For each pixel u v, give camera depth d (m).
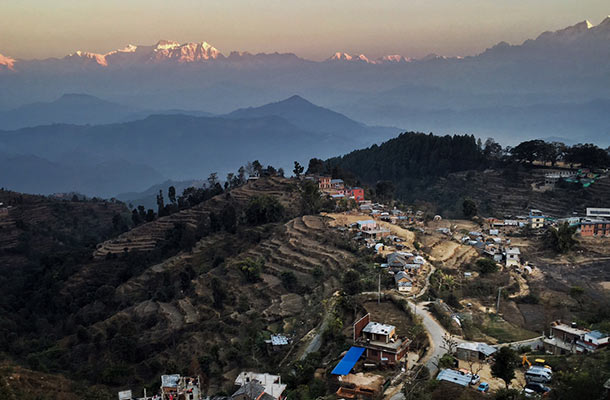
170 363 118.50
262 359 115.44
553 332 103.81
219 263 190.25
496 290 144.25
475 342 95.81
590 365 82.56
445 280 138.75
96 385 119.25
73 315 181.50
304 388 83.06
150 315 162.50
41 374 113.44
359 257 158.62
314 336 112.12
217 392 102.31
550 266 169.00
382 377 82.12
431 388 74.44
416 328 97.00
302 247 175.38
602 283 153.00
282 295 149.00
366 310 110.81
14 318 178.12
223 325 139.38
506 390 70.69
